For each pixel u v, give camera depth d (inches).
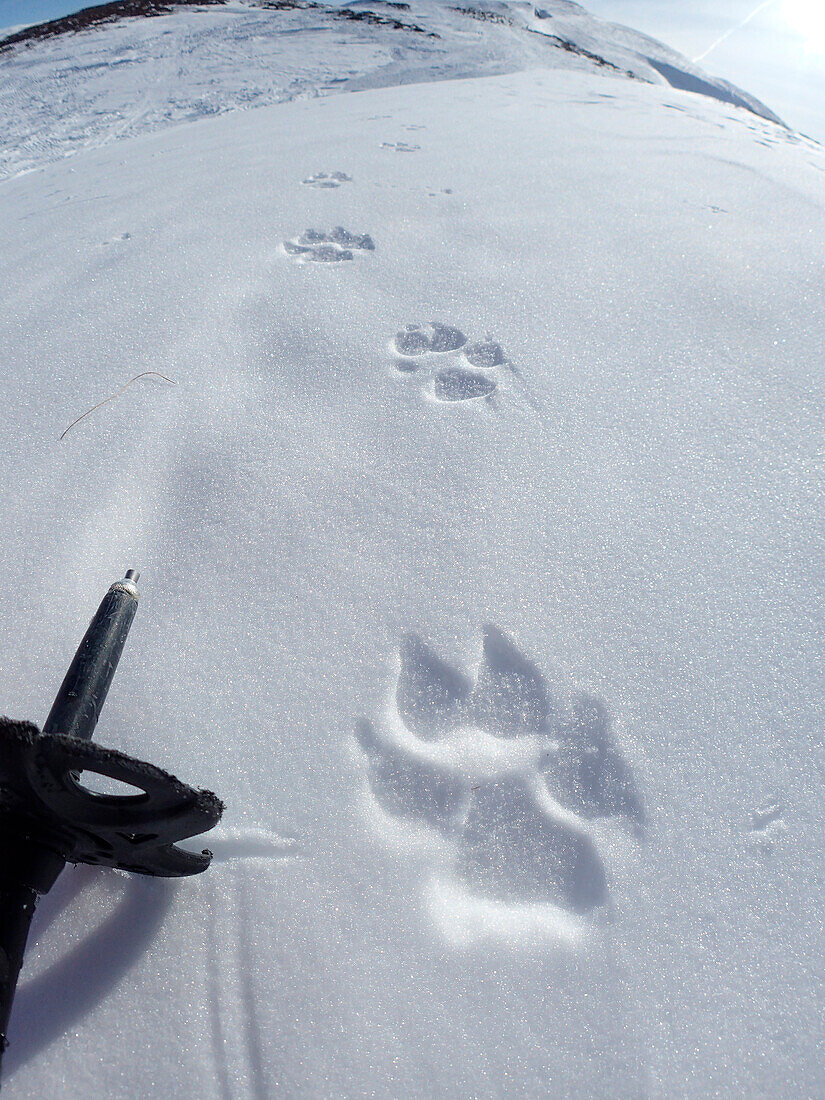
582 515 77.4
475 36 627.8
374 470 83.3
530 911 48.7
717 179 178.7
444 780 55.3
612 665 62.6
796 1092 40.6
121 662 62.1
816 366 101.2
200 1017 42.9
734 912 47.8
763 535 74.9
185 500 80.0
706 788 54.4
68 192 216.1
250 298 119.0
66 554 72.5
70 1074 40.6
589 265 127.9
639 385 97.6
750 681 61.4
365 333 108.9
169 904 47.6
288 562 71.9
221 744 56.3
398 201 159.9
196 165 216.7
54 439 89.3
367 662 63.0
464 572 70.9
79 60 547.2
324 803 53.1
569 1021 43.1
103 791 53.1
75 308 119.2
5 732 33.9
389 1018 42.9
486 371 100.3
